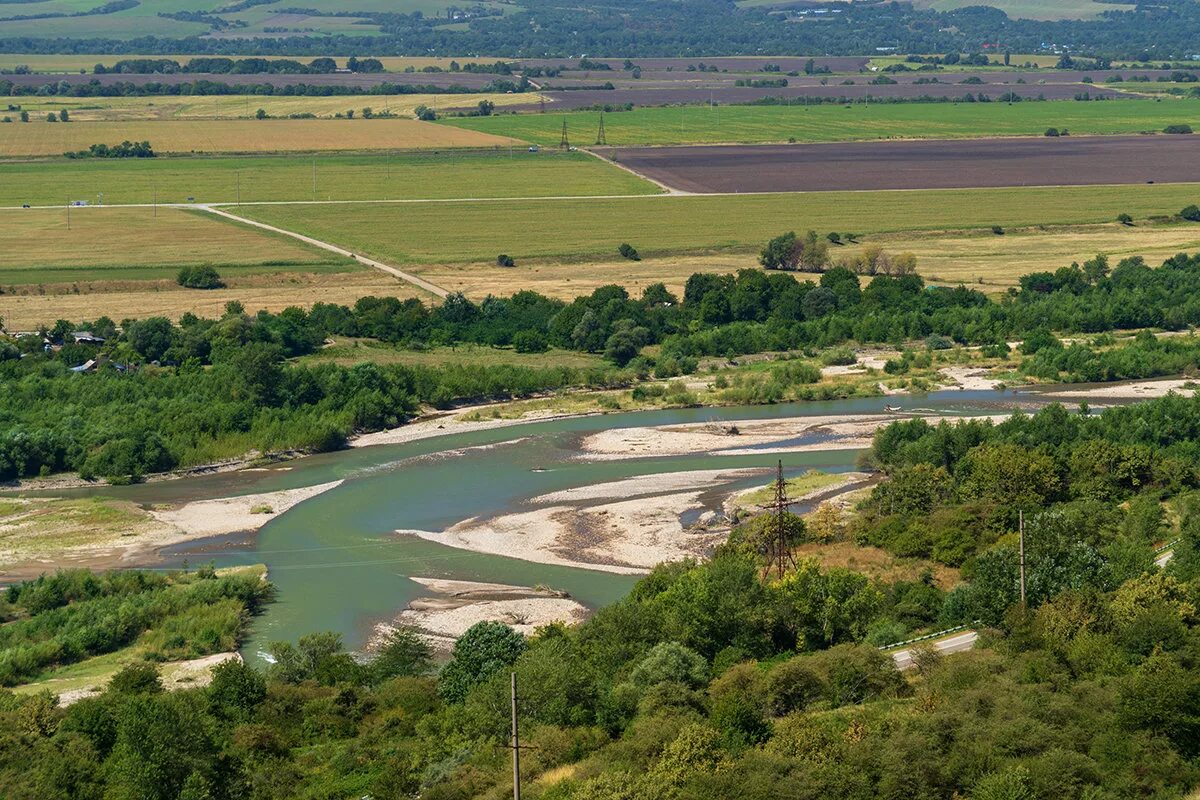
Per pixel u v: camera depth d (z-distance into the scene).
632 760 128.88
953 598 170.75
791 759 123.81
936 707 133.12
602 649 161.38
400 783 132.38
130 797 131.50
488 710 143.62
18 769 138.50
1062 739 125.81
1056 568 166.88
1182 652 140.12
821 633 166.88
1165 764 122.12
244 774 136.62
